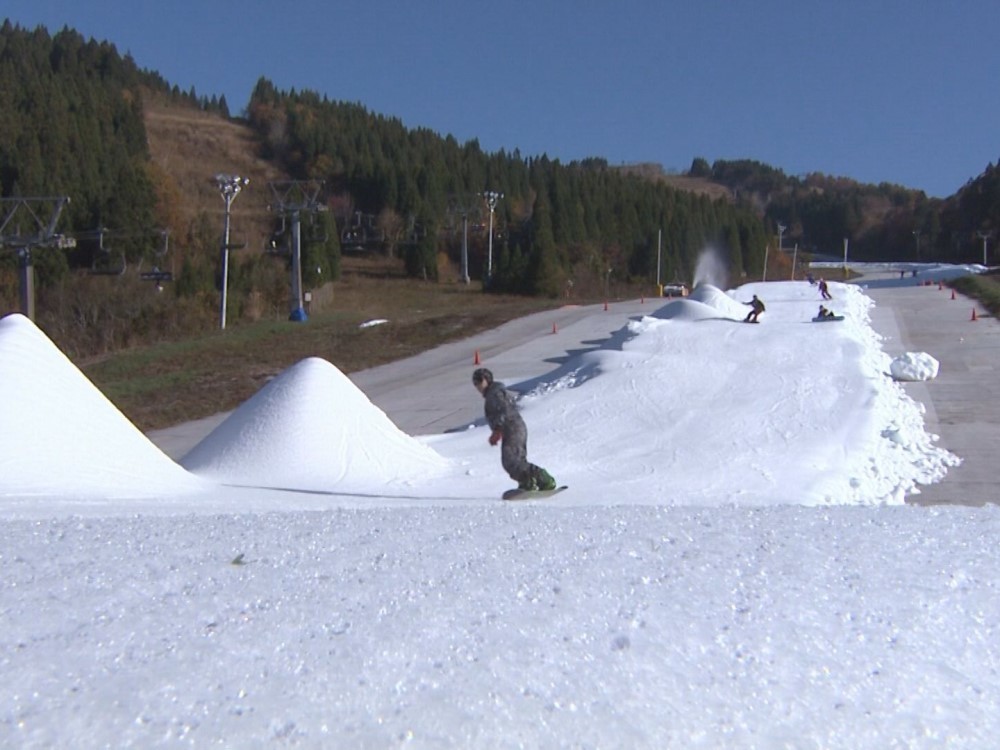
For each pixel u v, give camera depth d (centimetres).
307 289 7031
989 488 1661
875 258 15312
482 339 4403
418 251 9350
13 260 5600
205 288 6081
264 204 11056
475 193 10338
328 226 7700
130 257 6594
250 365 4034
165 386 3628
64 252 5838
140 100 12656
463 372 3544
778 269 10888
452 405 2889
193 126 13325
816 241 16600
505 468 1284
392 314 5650
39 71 11388
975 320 3859
